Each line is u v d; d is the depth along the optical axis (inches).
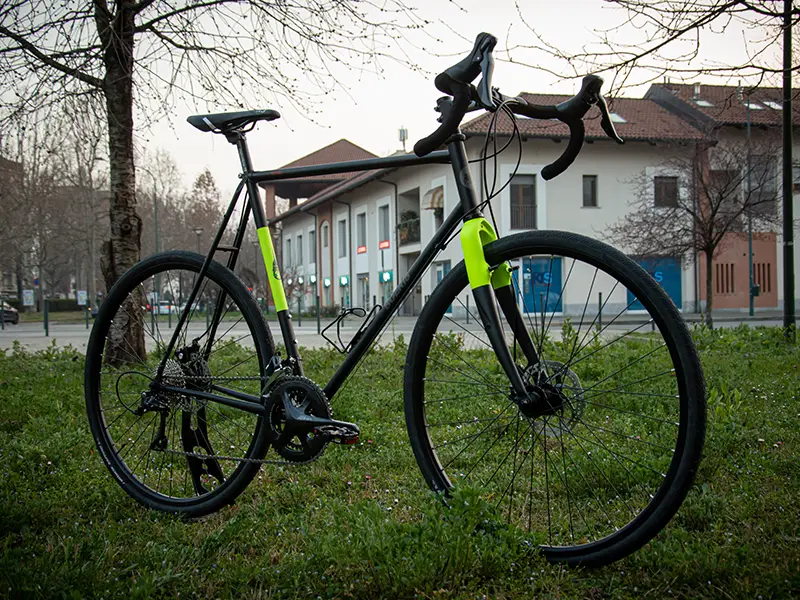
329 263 1604.3
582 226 1021.8
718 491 105.8
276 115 103.7
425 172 1060.5
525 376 85.0
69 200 1300.4
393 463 130.6
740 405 163.8
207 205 2504.9
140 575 77.7
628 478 104.3
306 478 122.3
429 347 91.4
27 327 1103.0
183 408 108.0
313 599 74.4
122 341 119.0
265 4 301.3
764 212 783.1
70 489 117.0
